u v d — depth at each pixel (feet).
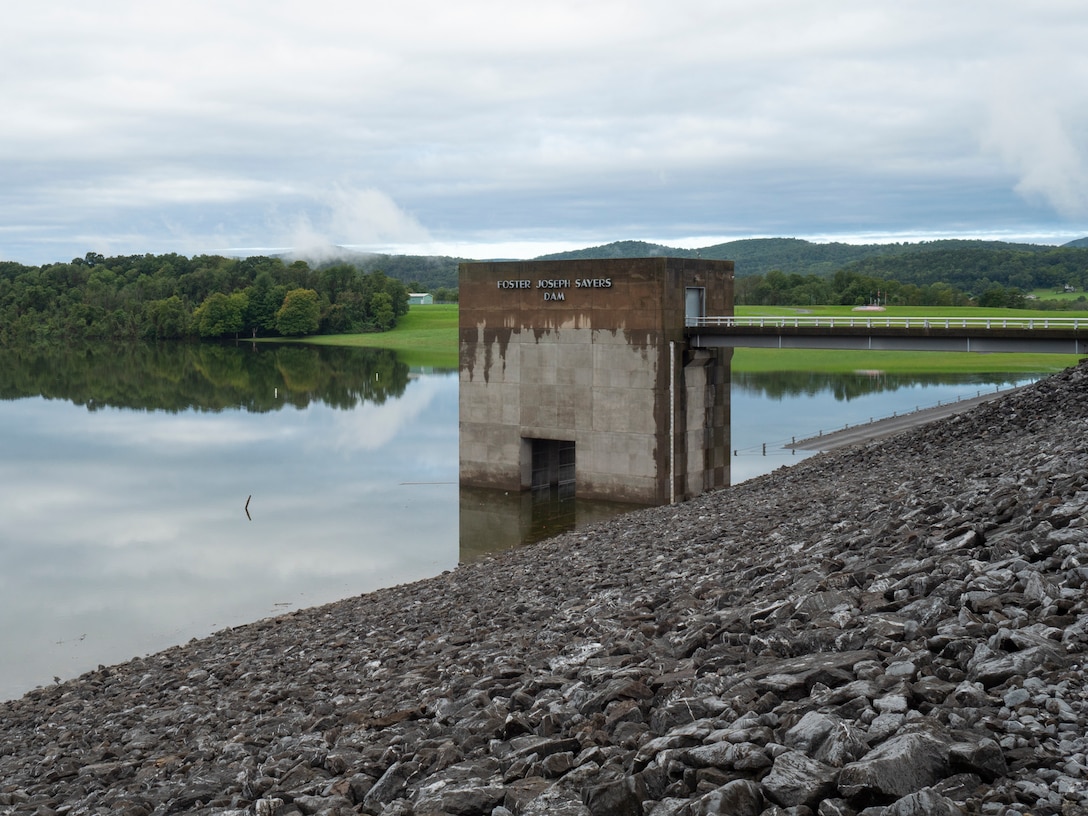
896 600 52.95
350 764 50.60
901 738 32.19
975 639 42.19
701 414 261.65
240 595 176.65
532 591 105.40
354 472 309.63
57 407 492.95
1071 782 29.25
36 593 180.34
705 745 36.76
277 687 80.84
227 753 60.85
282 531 229.45
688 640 56.70
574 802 35.96
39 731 86.33
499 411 277.03
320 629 114.73
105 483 294.46
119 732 77.51
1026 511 65.98
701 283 258.37
